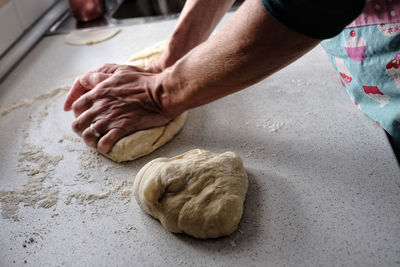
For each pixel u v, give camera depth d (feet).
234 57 2.29
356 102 3.24
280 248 2.32
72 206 2.83
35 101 4.09
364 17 2.70
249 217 2.54
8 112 3.98
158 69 3.67
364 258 2.18
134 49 4.75
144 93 3.17
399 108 2.74
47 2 5.99
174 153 3.20
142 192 2.57
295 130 3.19
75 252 2.49
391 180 2.60
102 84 3.32
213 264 2.29
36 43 5.36
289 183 2.73
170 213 2.46
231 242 2.40
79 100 3.41
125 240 2.53
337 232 2.34
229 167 2.65
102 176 3.07
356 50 2.87
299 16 1.87
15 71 4.76
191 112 3.63
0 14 4.84
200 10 3.46
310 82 3.74
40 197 2.94
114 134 3.11
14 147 3.49
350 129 3.09
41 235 2.64
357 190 2.58
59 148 3.42
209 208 2.41
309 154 2.94
